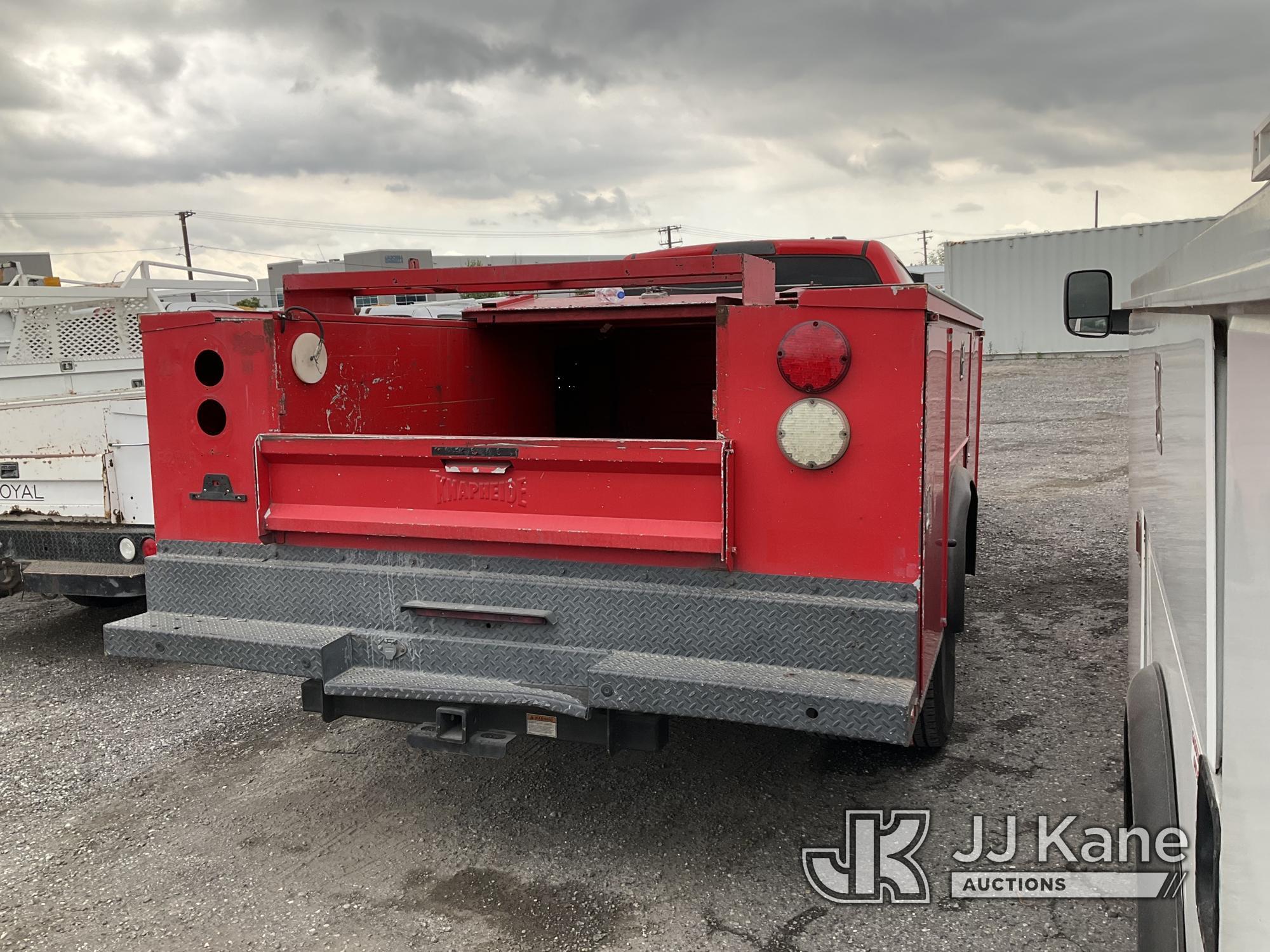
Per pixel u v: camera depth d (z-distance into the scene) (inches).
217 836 141.9
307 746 173.6
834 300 104.9
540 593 121.0
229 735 180.4
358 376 155.8
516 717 122.0
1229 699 52.4
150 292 300.0
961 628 172.1
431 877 128.3
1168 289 79.8
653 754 162.4
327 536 133.1
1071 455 486.9
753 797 146.6
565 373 223.1
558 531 118.8
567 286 131.1
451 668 126.3
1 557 229.6
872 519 106.8
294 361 139.3
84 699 203.3
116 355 295.3
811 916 116.3
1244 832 47.9
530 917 118.3
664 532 114.7
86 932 119.0
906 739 101.0
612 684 112.9
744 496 111.0
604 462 116.3
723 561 111.8
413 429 172.4
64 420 224.2
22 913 123.6
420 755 167.6
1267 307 44.4
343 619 132.6
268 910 122.1
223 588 139.8
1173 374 82.1
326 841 139.1
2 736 184.2
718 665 112.8
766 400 108.9
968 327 190.5
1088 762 153.3
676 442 112.2
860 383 105.2
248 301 350.9
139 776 164.1
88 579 218.1
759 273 126.3
